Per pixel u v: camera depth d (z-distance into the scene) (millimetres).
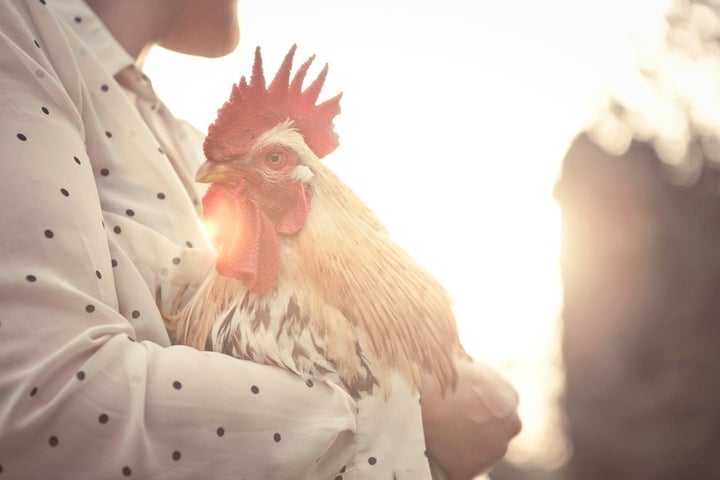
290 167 686
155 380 558
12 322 537
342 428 597
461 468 680
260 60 708
